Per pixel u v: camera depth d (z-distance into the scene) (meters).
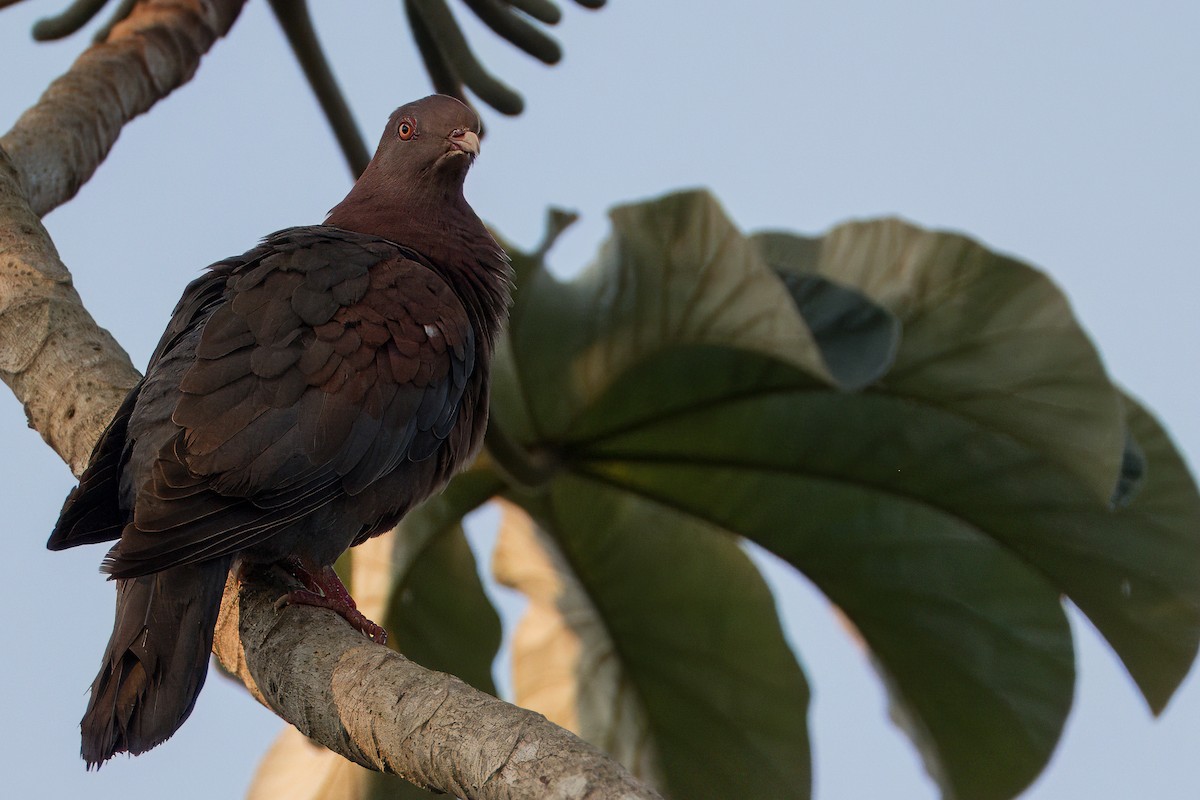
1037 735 11.27
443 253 8.98
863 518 11.18
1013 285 10.34
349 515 7.67
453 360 7.91
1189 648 10.75
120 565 6.21
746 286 9.62
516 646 11.66
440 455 8.34
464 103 9.46
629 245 9.75
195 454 6.79
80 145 9.32
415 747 5.32
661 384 10.57
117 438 7.23
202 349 7.14
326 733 5.84
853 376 9.50
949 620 11.30
